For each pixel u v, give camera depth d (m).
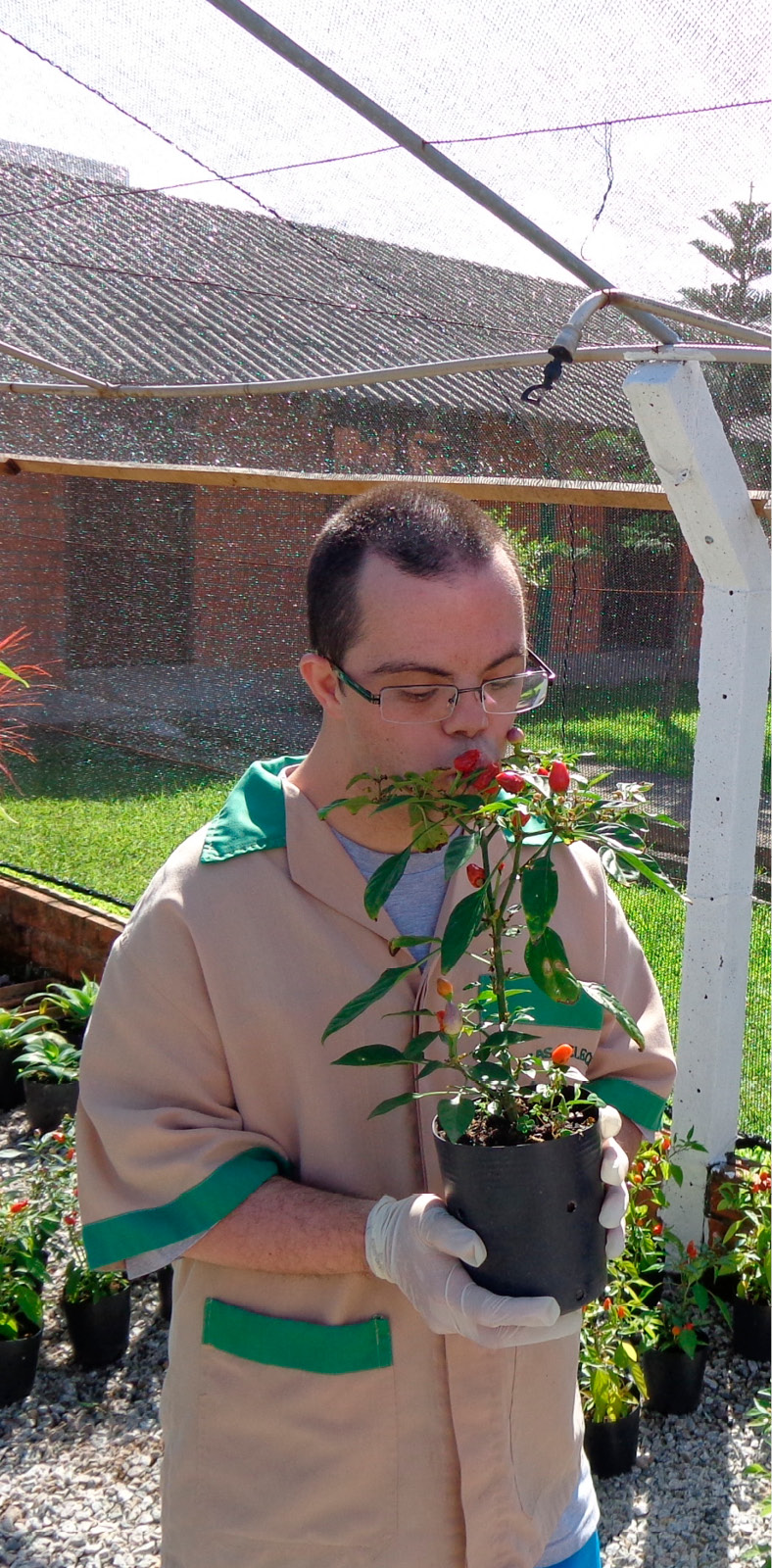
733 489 3.02
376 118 2.31
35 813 6.55
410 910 1.49
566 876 1.56
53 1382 3.50
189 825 5.88
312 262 3.28
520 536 3.87
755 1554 2.54
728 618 3.18
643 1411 3.31
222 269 3.50
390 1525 1.40
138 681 6.02
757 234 2.36
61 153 3.02
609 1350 3.07
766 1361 3.43
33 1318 3.41
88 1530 2.94
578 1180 1.25
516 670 1.36
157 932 1.45
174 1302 1.54
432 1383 1.40
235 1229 1.36
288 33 2.16
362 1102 1.44
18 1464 3.16
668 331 2.79
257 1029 1.42
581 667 3.82
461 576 1.29
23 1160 4.65
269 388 4.06
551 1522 1.48
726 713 3.23
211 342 4.02
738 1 1.79
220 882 1.46
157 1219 1.38
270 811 1.51
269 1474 1.42
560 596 3.83
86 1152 1.47
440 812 1.20
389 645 1.30
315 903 1.45
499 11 1.96
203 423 4.84
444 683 1.31
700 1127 3.46
